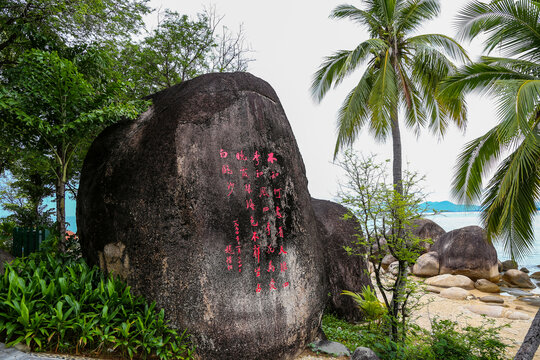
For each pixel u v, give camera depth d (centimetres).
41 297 393
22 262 488
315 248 568
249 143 513
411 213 526
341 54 1147
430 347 475
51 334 353
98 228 505
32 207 1120
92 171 547
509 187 656
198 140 479
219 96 518
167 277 437
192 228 449
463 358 461
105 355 375
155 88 1181
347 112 1058
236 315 445
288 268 510
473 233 1483
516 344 716
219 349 426
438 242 1641
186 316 425
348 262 820
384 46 964
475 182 759
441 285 1308
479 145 743
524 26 677
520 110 508
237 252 467
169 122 488
